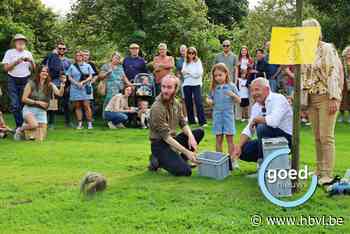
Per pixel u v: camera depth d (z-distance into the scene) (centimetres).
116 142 918
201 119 1148
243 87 1246
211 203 525
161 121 649
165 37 1596
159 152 660
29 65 1031
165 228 456
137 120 1159
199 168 642
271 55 526
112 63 1170
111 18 1653
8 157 764
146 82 1188
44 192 570
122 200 538
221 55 1247
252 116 649
